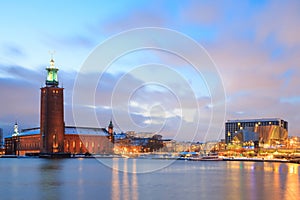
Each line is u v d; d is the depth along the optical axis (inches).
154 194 2113.7
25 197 2028.8
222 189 2336.4
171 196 2042.3
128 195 2084.2
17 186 2504.9
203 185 2564.0
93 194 2116.1
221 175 3442.4
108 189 2324.1
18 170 4079.7
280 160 7608.3
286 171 4092.0
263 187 2449.6
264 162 7347.4
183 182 2758.4
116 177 3159.5
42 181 2827.3
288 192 2209.6
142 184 2615.7
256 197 2017.7
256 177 3245.6
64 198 1995.6
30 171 3914.9
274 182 2780.5
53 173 3617.1
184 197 2015.3
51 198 1994.3
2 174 3518.7
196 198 1983.3
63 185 2554.1
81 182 2748.5
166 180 2891.2
